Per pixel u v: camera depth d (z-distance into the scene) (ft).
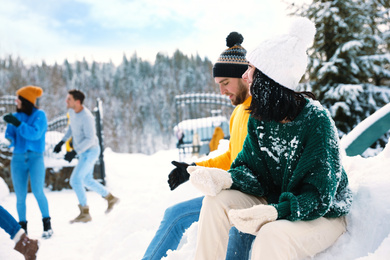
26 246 7.07
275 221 4.26
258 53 4.78
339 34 25.13
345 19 25.20
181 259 6.33
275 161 5.12
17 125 13.17
